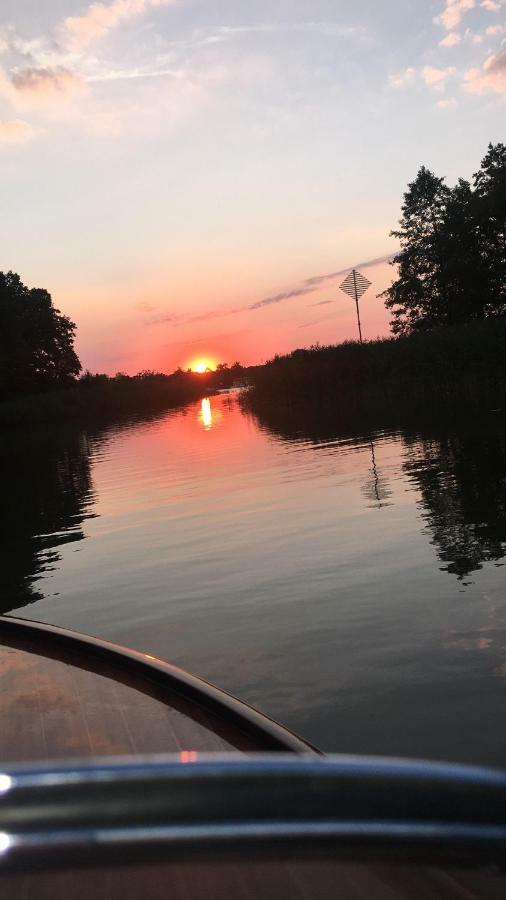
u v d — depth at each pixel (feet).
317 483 42.19
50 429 161.68
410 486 37.58
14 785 1.73
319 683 16.31
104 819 1.69
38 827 1.66
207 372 346.74
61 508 44.42
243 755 1.98
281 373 120.37
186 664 18.17
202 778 1.79
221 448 70.18
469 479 37.29
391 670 16.51
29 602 24.75
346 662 17.20
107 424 151.84
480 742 13.39
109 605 23.50
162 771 1.77
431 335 110.73
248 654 18.29
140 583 25.53
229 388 344.28
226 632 19.93
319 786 1.83
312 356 121.29
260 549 28.19
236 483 46.16
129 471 60.64
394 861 1.86
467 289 160.04
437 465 43.42
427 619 19.16
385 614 19.79
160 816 1.69
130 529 35.19
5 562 31.01
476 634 17.87
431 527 28.40
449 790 1.86
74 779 1.73
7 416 185.16
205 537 31.42
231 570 25.73
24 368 220.02
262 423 96.27
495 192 146.82
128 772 1.76
